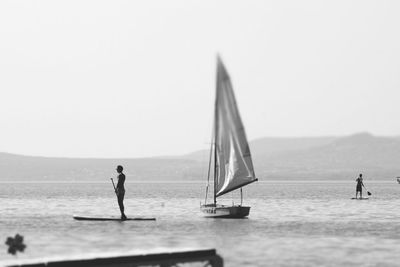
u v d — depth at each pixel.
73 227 52.28
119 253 24.84
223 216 62.16
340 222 58.69
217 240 43.19
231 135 61.62
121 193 57.91
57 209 80.50
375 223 57.94
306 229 51.41
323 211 76.19
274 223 57.00
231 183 62.12
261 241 42.59
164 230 49.72
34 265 22.70
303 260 33.62
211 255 26.20
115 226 52.91
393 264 32.44
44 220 60.00
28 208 82.75
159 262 25.11
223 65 61.19
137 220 58.69
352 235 46.75
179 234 46.84
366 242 42.25
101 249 38.47
